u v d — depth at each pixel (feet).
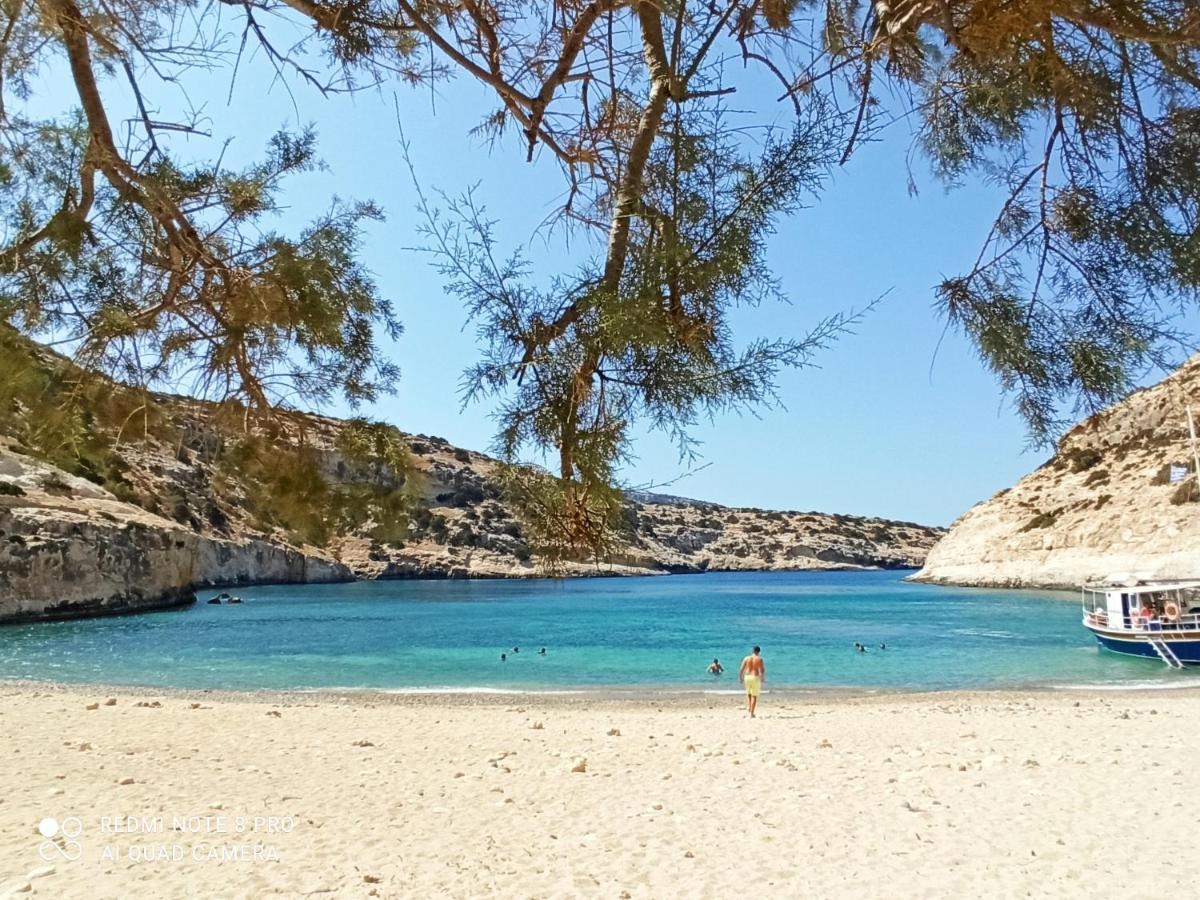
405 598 296.92
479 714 64.64
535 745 48.29
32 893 21.26
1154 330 6.07
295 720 58.59
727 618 199.21
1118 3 5.96
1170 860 24.59
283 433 7.52
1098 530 250.78
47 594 174.91
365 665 111.04
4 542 167.12
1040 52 6.58
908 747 46.26
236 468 7.42
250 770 39.14
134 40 8.02
